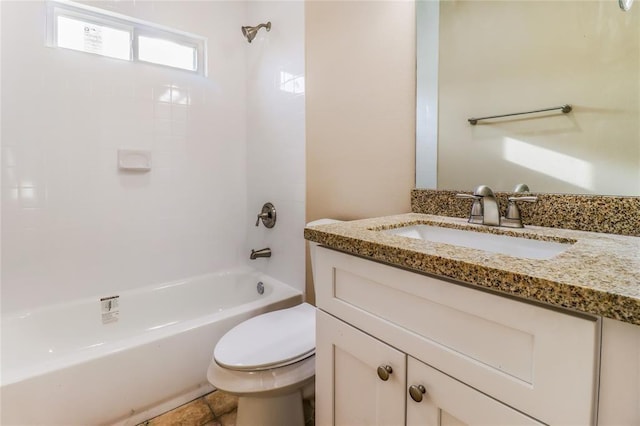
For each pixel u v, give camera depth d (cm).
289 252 195
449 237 102
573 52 90
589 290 43
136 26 193
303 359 112
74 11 175
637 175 81
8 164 157
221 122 224
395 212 134
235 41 227
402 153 130
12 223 159
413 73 125
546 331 49
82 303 174
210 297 216
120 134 186
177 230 210
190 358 146
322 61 165
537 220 96
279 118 199
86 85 175
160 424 134
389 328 72
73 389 118
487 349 56
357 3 145
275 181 205
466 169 114
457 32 114
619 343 43
